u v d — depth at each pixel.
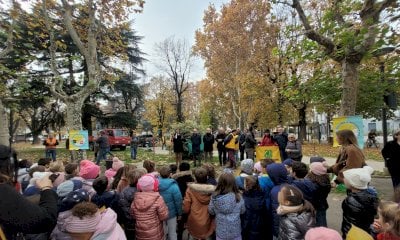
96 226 3.12
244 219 4.63
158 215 4.52
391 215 2.80
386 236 2.87
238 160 16.58
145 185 4.54
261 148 10.94
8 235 1.91
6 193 1.91
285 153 11.12
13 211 1.88
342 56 9.07
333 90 11.38
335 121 8.44
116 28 14.75
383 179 11.04
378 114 22.86
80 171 5.24
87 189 4.27
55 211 2.15
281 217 3.63
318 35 8.66
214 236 4.95
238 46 33.12
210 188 4.88
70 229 3.07
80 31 15.28
